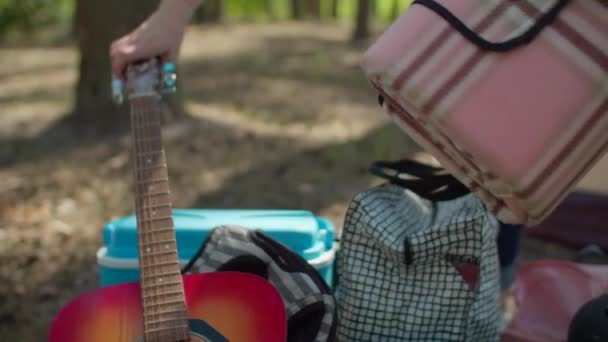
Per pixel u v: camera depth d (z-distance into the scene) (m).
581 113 1.08
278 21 18.16
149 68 1.86
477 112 1.11
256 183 4.39
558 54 1.10
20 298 2.92
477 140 1.10
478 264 1.88
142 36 1.84
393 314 1.91
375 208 1.90
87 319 1.58
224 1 18.00
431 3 1.17
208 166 4.67
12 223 3.74
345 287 1.94
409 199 2.03
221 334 1.57
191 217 2.15
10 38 14.11
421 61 1.14
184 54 11.08
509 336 1.99
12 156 4.92
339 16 21.14
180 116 5.65
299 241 2.03
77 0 5.30
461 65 1.12
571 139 1.09
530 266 2.12
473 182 1.19
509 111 1.10
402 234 1.88
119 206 4.03
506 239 2.44
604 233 3.26
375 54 1.18
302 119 6.32
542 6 1.11
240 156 4.93
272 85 8.16
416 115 1.17
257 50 11.71
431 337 1.91
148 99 1.82
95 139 5.18
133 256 2.01
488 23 1.13
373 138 5.64
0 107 6.79
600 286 2.01
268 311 1.58
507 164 1.09
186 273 1.80
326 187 4.37
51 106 6.78
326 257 2.05
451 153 1.18
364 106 7.06
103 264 2.02
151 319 1.53
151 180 1.69
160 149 1.74
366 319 1.92
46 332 2.66
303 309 1.67
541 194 1.10
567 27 1.10
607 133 1.09
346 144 5.43
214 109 6.43
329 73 9.30
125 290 1.62
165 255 1.60
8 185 4.34
